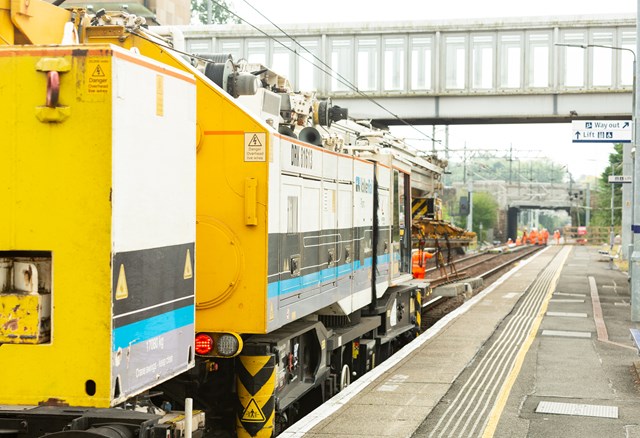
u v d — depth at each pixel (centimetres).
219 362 890
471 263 4781
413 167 2200
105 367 514
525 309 2112
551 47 3225
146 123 560
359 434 856
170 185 598
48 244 519
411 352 1380
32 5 705
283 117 1046
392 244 1503
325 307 1125
